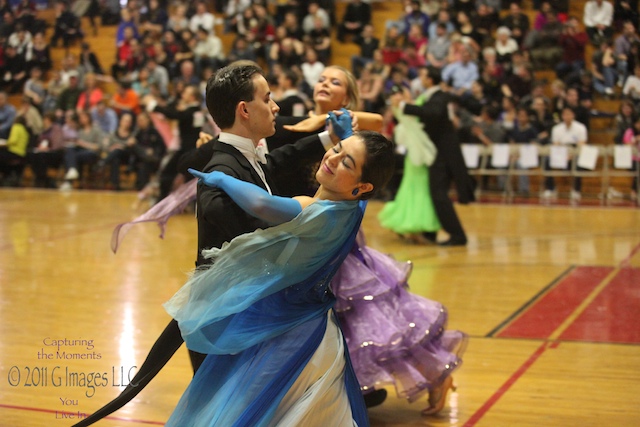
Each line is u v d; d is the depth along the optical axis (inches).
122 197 587.5
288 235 110.8
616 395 178.7
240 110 120.6
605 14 628.7
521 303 266.5
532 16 673.0
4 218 470.9
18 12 777.6
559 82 570.6
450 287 291.7
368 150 115.4
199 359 127.1
